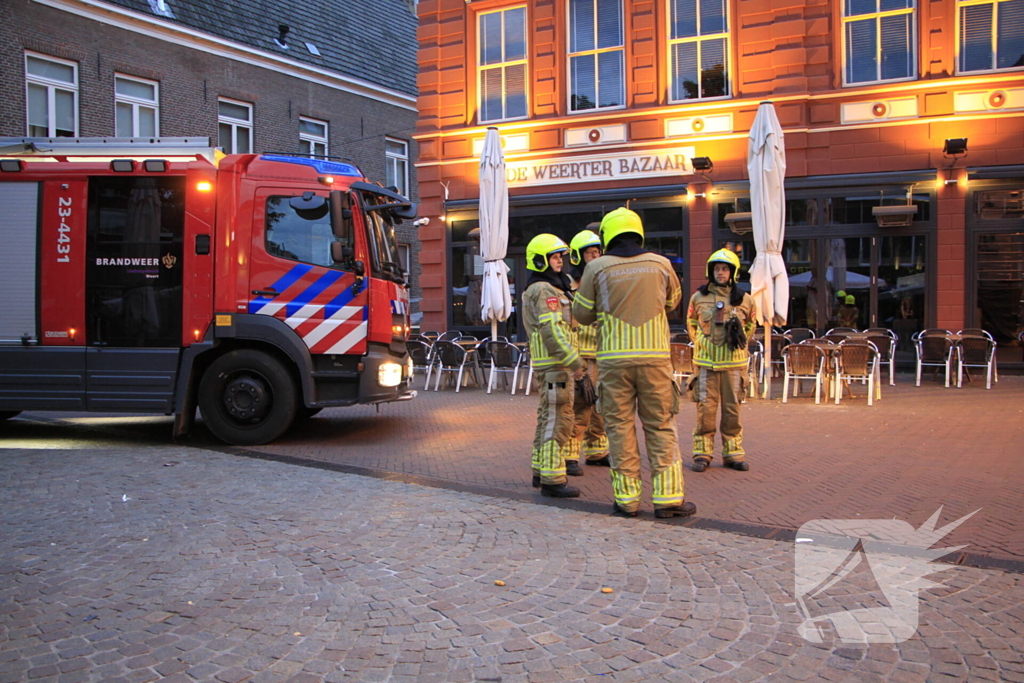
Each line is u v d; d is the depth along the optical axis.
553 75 16.80
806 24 14.91
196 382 9.10
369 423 10.38
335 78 25.50
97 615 4.03
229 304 8.80
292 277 8.81
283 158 9.04
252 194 8.88
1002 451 7.65
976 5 14.24
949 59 14.30
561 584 4.37
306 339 8.79
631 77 16.20
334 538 5.23
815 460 7.49
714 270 7.23
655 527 5.42
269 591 4.33
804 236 15.04
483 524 5.53
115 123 19.83
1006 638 3.63
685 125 15.77
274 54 23.55
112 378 8.91
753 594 4.20
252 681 3.34
